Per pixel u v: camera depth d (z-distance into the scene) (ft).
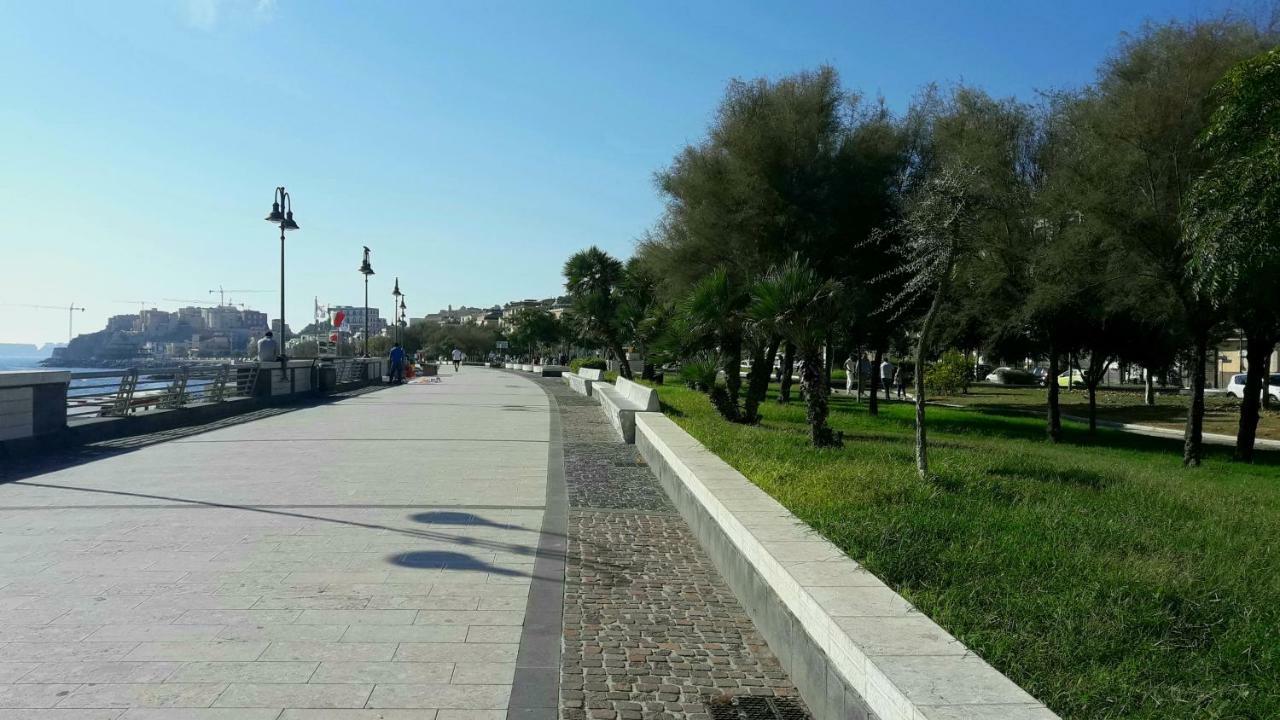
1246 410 59.31
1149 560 17.16
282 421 61.87
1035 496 25.21
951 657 10.10
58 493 30.68
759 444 35.58
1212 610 14.21
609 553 22.77
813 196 69.82
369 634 16.30
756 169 70.90
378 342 305.12
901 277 72.64
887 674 9.53
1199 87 48.47
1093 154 53.52
